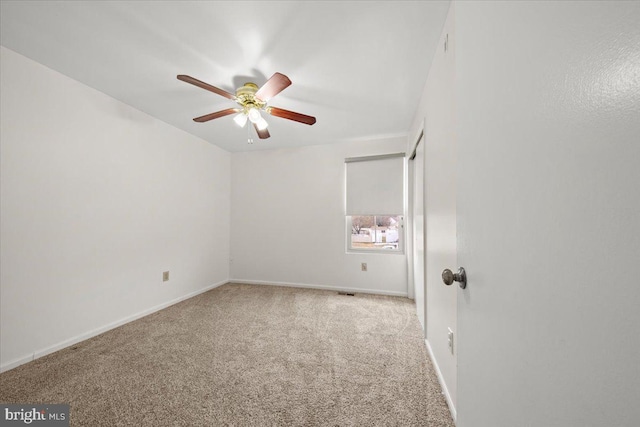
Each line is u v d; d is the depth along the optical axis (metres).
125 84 2.19
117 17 1.47
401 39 1.63
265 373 1.70
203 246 3.66
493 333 0.56
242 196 4.23
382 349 2.02
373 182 3.64
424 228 2.18
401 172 3.52
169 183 3.10
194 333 2.31
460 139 0.79
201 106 2.61
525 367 0.43
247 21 1.49
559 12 0.36
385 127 3.19
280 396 1.48
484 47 0.61
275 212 4.07
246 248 4.19
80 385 1.57
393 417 1.33
